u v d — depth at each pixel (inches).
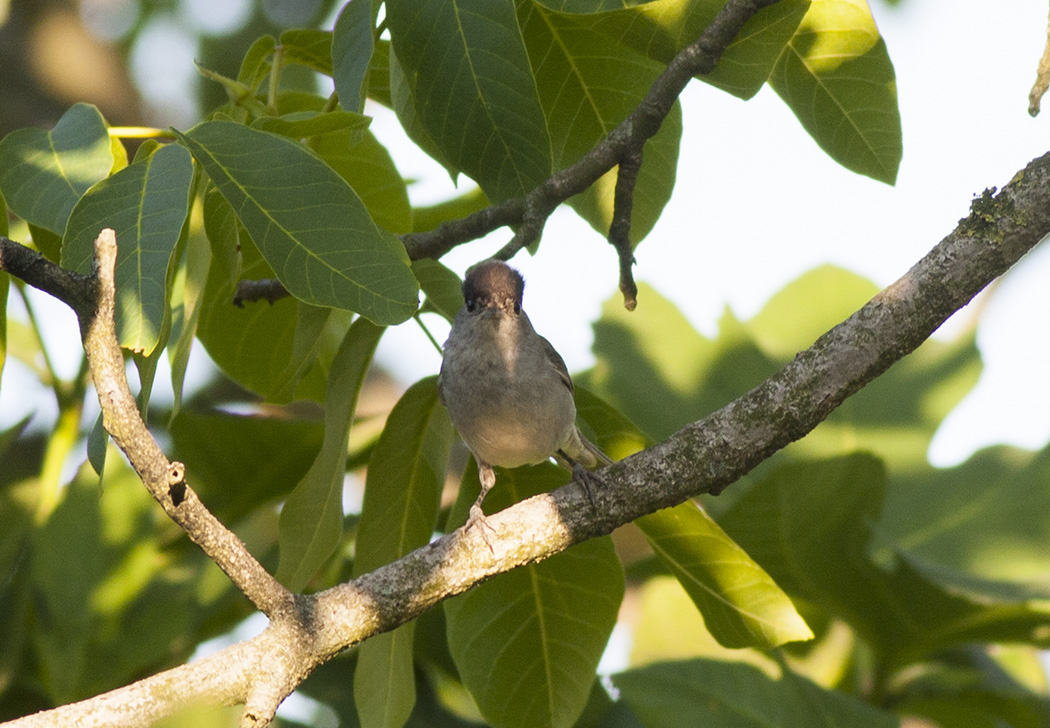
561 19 283.7
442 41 252.2
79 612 299.0
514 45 250.5
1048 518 332.2
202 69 273.0
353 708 307.1
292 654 215.2
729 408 248.1
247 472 322.7
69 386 312.0
